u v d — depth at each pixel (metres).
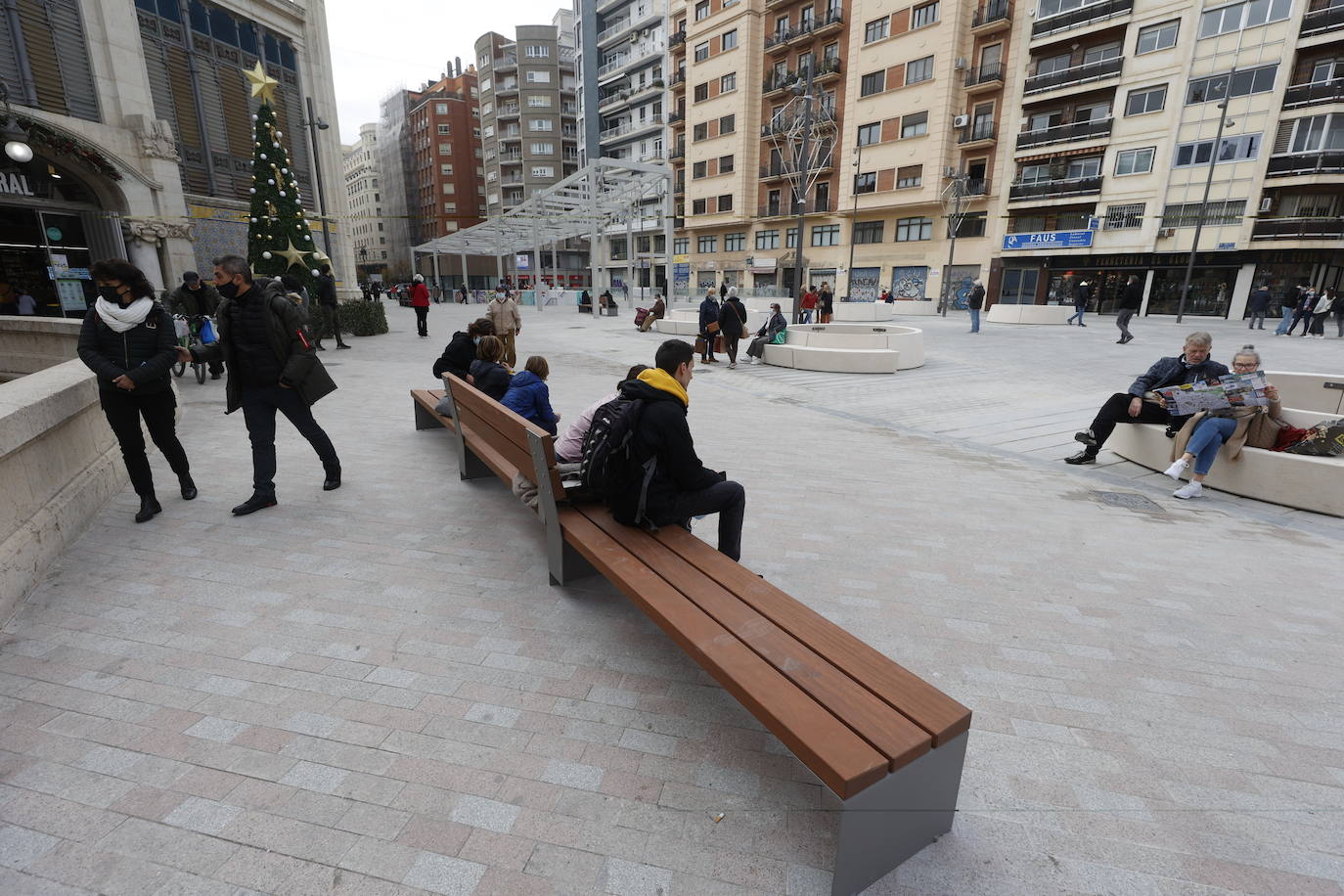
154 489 4.57
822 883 1.76
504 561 3.74
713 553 2.78
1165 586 3.62
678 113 56.84
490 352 5.29
